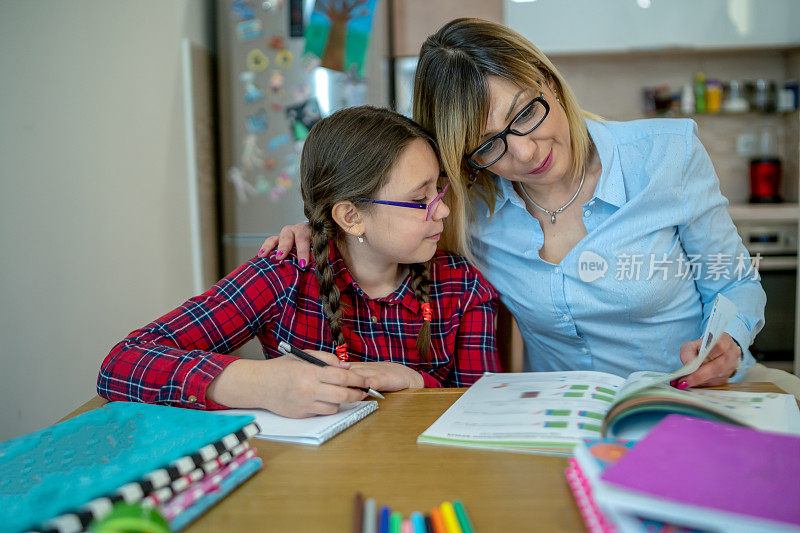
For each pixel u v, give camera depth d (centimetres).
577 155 124
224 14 295
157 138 281
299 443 82
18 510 57
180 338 108
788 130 354
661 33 329
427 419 90
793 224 309
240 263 305
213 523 63
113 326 271
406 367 112
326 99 295
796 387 118
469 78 110
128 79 271
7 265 241
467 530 58
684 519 49
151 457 67
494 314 134
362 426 88
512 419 84
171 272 289
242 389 91
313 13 293
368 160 111
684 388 97
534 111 110
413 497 67
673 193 122
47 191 251
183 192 293
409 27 331
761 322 119
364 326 123
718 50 337
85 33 260
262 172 300
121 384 97
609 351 136
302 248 122
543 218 133
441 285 130
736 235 131
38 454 70
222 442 71
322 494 68
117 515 52
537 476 70
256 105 297
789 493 51
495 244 133
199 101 299
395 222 112
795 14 324
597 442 67
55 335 255
